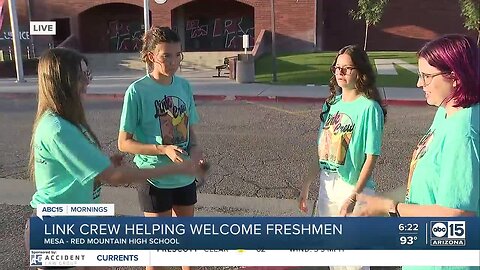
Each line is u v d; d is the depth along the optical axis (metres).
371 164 2.94
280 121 10.34
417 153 2.11
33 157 2.43
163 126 3.16
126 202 5.45
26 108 12.62
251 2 26.27
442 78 1.91
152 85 3.16
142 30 30.23
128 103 3.11
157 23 28.05
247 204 5.40
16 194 5.79
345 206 2.84
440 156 1.92
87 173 2.31
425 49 2.00
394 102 12.76
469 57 1.86
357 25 29.62
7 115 11.50
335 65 3.06
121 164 2.71
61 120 2.31
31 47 28.33
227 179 6.27
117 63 25.28
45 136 2.30
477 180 1.80
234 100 13.73
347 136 2.99
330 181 3.09
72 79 2.32
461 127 1.83
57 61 2.30
